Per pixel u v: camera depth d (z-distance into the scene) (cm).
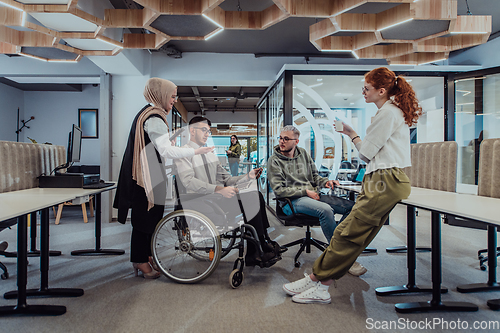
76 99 639
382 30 245
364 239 146
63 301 161
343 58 446
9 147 194
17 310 145
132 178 184
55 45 265
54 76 415
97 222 250
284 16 221
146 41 277
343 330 133
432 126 433
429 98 440
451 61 458
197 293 172
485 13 329
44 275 169
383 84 151
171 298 165
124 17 228
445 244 277
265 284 186
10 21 216
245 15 242
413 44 279
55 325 136
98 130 641
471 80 389
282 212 230
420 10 216
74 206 491
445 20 225
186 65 443
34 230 249
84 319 142
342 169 397
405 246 270
